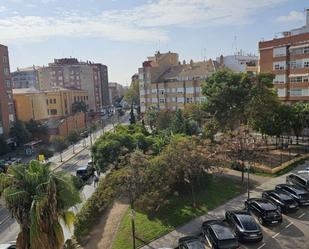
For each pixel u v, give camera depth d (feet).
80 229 76.54
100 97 488.44
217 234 63.00
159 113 220.84
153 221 78.59
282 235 69.31
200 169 84.74
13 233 88.33
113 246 69.87
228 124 143.13
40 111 296.92
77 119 301.63
